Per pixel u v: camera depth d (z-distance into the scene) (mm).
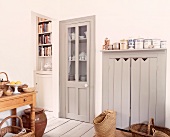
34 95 2443
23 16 2807
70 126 3150
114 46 2934
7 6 2547
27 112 2592
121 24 2953
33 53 4355
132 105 2836
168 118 2609
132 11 2855
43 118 2621
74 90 3494
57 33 3604
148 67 2701
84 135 2764
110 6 3047
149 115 2713
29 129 2316
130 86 2846
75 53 3473
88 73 3305
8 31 2572
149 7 2721
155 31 2684
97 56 3201
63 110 3627
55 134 2805
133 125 2512
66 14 3527
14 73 2684
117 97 2967
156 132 2154
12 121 2648
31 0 2938
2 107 2008
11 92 2188
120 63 2922
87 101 3344
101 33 3146
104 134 2391
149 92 2707
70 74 3568
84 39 3385
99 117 2598
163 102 2617
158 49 2553
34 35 4387
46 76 4078
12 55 2643
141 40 2668
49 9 3334
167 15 2586
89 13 3262
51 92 4031
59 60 3645
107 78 3062
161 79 2621
